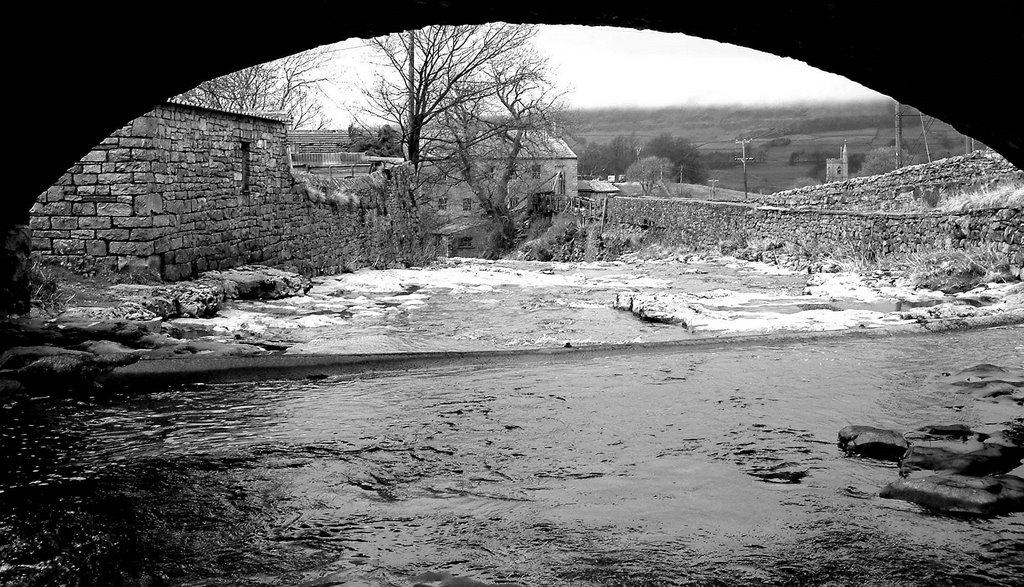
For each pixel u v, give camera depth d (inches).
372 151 1497.3
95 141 302.8
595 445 238.7
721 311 514.6
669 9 223.6
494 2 225.1
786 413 269.1
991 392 286.4
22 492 203.8
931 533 173.0
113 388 316.8
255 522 185.2
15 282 393.7
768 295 607.5
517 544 171.3
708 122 6338.6
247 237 669.9
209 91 1243.8
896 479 204.7
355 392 311.4
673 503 192.5
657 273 838.5
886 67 227.5
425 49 1400.1
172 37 236.4
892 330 420.2
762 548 167.3
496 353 373.7
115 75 254.7
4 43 231.9
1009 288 550.9
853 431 235.5
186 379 328.5
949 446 224.8
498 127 1530.5
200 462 226.1
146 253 517.3
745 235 1049.5
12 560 166.4
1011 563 159.0
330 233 863.7
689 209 1234.6
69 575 159.6
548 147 1732.3
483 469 218.8
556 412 276.1
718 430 251.4
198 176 585.3
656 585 152.6
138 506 194.7
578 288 700.0
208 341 398.6
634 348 389.1
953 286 592.7
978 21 195.3
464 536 175.9
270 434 253.9
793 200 1268.5
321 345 411.2
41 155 304.5
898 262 715.4
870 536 172.1
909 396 287.7
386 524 183.2
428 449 237.0
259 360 342.6
